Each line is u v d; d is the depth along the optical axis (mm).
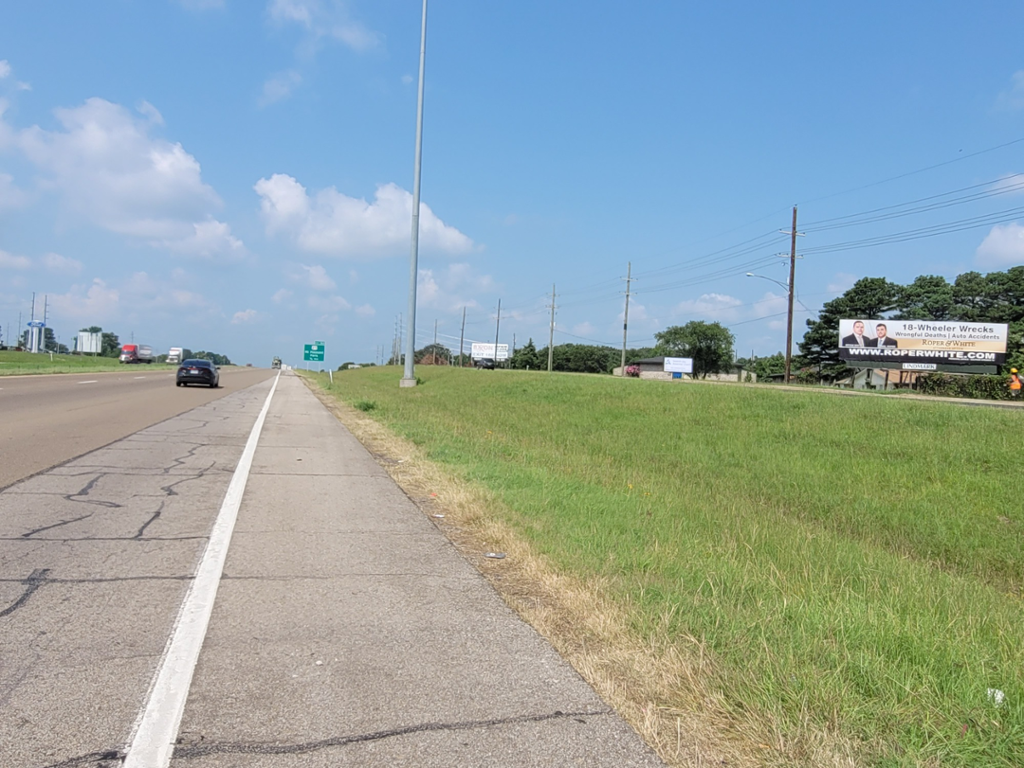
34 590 5168
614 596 5332
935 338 47000
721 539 8219
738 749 3361
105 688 3691
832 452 17250
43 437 13820
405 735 3367
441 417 23266
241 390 38094
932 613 5766
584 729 3490
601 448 18484
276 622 4715
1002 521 12062
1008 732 3545
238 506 8336
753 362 113250
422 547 6805
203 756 3117
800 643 4484
